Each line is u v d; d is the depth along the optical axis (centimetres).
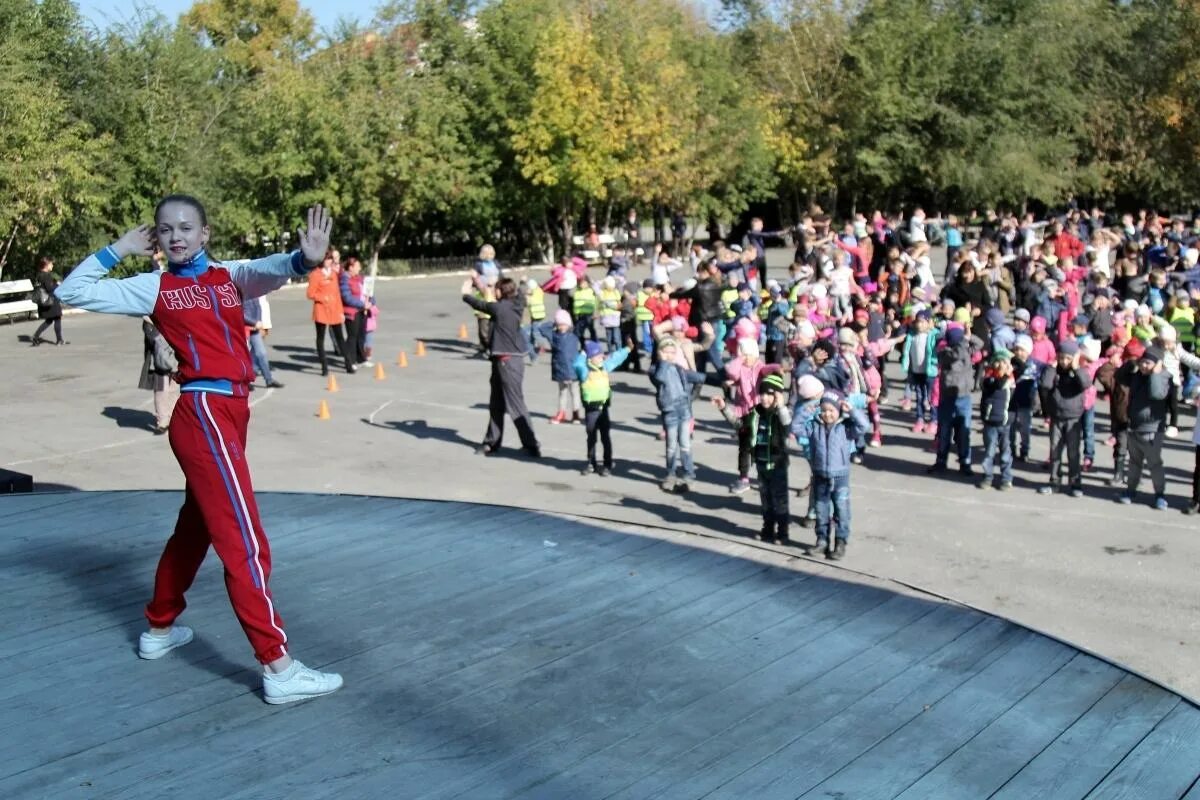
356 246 3834
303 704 438
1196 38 4919
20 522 680
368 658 480
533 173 3900
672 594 565
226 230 3519
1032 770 402
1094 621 902
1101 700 458
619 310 2098
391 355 2223
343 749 404
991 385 1295
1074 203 4912
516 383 1416
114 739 409
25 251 2975
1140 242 2964
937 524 1166
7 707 432
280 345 2323
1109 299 1862
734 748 411
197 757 397
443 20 4003
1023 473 1375
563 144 3900
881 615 544
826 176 4700
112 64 3241
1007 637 520
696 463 1416
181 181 3344
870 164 4588
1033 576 1007
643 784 384
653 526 686
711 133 4328
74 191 2925
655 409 1736
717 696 452
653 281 2127
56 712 429
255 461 1401
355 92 3659
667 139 4062
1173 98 4941
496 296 1430
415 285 3603
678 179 4138
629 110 3994
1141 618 909
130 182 3259
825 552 1052
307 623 518
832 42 4738
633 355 2061
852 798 379
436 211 3994
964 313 1694
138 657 478
